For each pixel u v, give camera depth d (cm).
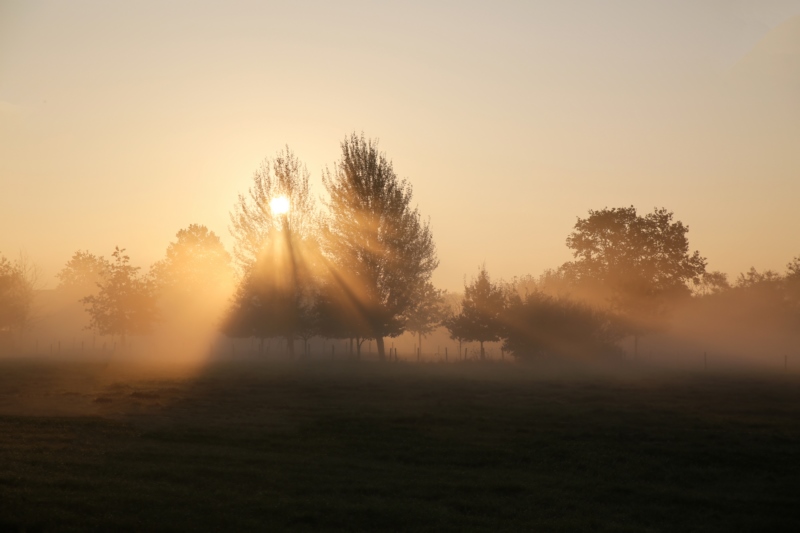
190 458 1570
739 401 2889
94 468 1430
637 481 1530
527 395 3033
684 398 2978
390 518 1160
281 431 1997
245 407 2495
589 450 1798
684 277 7331
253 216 6016
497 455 1733
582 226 7631
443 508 1243
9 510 1102
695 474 1596
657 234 7350
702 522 1241
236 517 1124
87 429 1920
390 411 2422
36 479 1302
